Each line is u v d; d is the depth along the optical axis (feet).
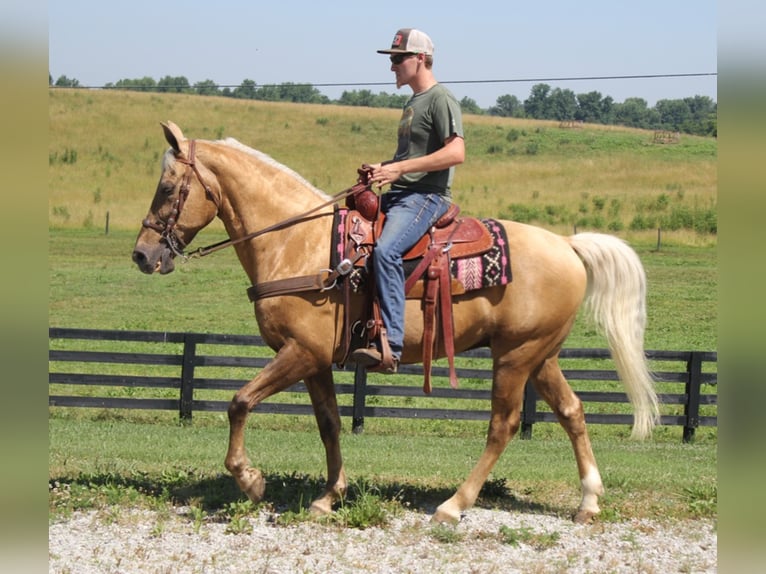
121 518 18.65
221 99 255.09
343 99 378.32
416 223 18.81
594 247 20.42
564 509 21.54
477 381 47.47
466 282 19.03
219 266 95.04
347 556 17.13
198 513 18.61
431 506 21.02
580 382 47.34
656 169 194.59
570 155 215.51
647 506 21.76
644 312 20.51
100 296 75.15
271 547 17.40
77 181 167.12
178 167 19.03
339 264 18.48
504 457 30.48
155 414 38.63
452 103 18.83
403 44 19.17
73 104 224.94
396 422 39.81
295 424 37.99
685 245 124.88
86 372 47.16
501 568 16.84
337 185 185.68
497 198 169.07
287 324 18.70
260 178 19.38
